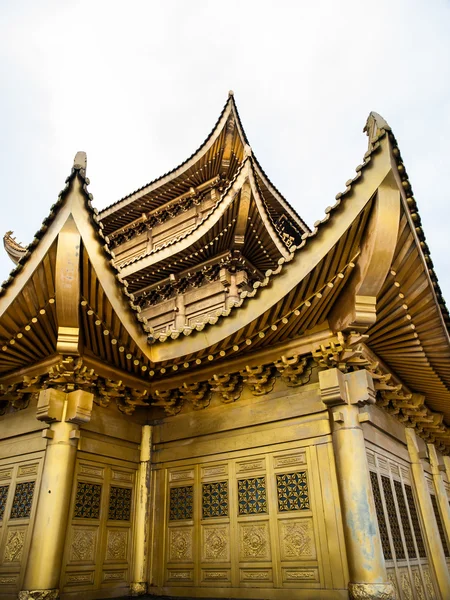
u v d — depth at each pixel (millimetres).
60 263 7496
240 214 15000
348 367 8312
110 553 8844
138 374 9984
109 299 8172
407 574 8266
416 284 7910
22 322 8281
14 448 9352
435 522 10359
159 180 20031
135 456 10070
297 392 8727
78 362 8508
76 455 8625
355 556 6898
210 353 9086
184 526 9227
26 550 8008
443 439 13664
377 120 7316
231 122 17750
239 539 8461
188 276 17625
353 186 7156
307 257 7594
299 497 8070
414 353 9328
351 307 7688
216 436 9508
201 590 8484
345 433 7711
